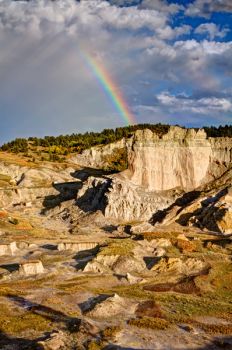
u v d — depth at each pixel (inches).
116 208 4394.7
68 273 2608.3
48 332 1616.6
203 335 1644.9
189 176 4886.8
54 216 4719.5
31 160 7509.8
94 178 5029.5
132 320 1766.7
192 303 2082.9
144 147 4872.0
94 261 2716.5
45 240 3503.9
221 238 3599.9
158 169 4869.6
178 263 2741.1
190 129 4990.2
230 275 2625.5
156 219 4315.9
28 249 3201.3
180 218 4249.5
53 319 1758.1
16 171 6535.4
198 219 4146.2
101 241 3326.8
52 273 2571.4
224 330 1690.5
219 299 2203.5
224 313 1934.1
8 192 5546.3
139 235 3435.0
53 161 7652.6
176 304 2055.9
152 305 1996.8
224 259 2974.9
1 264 2810.0
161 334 1632.6
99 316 1833.2
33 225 4224.9
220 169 4931.1
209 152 4990.2
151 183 4835.1
